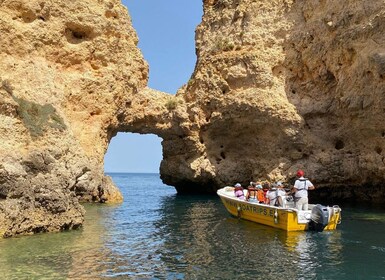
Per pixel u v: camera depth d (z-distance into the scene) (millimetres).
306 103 31250
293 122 30688
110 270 11453
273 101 31156
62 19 28188
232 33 35969
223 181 34531
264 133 32250
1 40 23734
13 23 24922
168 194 40500
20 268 11188
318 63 30859
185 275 11273
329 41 29562
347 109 28328
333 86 30406
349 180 29469
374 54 25281
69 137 20219
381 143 27062
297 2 33688
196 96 34500
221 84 33469
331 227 18078
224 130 33969
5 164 15016
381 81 25219
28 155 16156
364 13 27156
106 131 29609
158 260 12695
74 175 19047
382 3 26156
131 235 16453
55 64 27359
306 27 32062
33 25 26266
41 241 14180
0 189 14570
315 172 30109
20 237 14594
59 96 25234
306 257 13336
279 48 33250
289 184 30812
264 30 34062
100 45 29812
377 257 13375
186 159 35438
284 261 12812
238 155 34656
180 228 18438
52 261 11977
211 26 38719
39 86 23219
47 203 15820
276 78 32500
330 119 30641
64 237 15070
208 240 15766
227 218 21734
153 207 27031
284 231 17719
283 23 33719
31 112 18969
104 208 24844
